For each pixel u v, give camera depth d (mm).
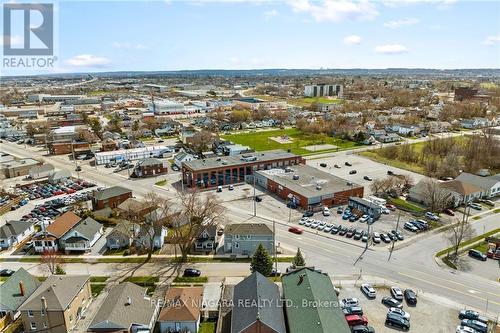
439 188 99000
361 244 78500
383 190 107625
